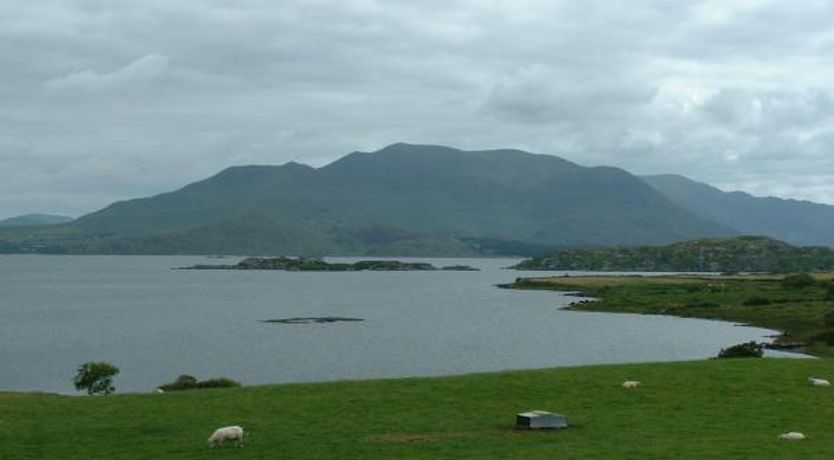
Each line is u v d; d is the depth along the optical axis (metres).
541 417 39.66
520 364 119.44
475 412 43.38
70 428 40.03
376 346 143.75
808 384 49.88
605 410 43.78
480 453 34.00
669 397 46.59
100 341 154.25
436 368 115.06
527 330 173.50
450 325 185.88
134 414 43.22
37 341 154.88
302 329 177.25
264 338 158.50
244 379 105.12
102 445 36.50
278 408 44.41
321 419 41.81
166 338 159.38
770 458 32.66
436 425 40.31
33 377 110.69
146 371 114.38
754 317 191.62
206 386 68.69
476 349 139.12
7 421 41.62
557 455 33.38
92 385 79.19
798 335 154.88
